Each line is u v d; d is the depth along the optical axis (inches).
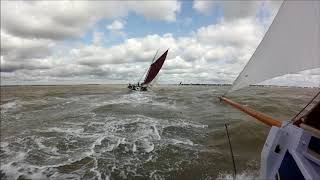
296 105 855.7
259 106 832.9
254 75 178.4
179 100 1254.3
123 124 619.2
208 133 516.7
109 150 419.2
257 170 330.3
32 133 539.2
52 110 904.9
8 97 1536.7
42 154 403.9
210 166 345.4
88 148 431.2
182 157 380.5
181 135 508.7
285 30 148.3
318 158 137.6
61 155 398.3
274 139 160.9
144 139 481.4
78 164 360.8
